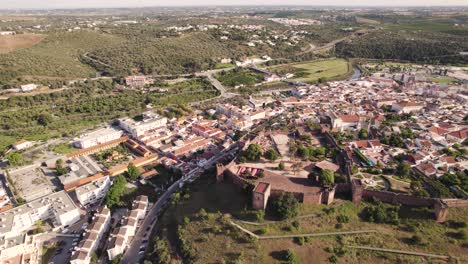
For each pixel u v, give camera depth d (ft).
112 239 521.65
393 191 546.67
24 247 509.35
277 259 437.99
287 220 487.20
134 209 592.19
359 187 509.76
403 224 474.08
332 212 497.46
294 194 514.27
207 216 520.83
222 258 450.71
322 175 551.59
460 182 561.43
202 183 651.25
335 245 449.89
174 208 583.99
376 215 482.28
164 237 520.01
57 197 627.46
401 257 425.28
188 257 467.52
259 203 507.30
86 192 641.81
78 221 603.67
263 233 472.03
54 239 557.74
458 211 481.87
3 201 631.56
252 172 606.14
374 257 431.02
